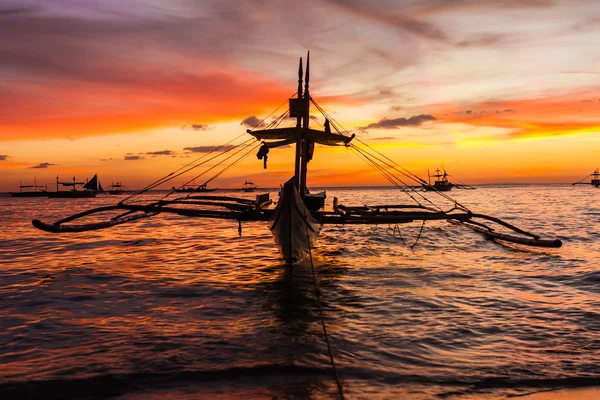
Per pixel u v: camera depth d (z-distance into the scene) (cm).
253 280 1361
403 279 1352
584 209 4609
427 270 1493
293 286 1274
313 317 969
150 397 591
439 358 727
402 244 2175
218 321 943
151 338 829
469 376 657
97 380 643
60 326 905
